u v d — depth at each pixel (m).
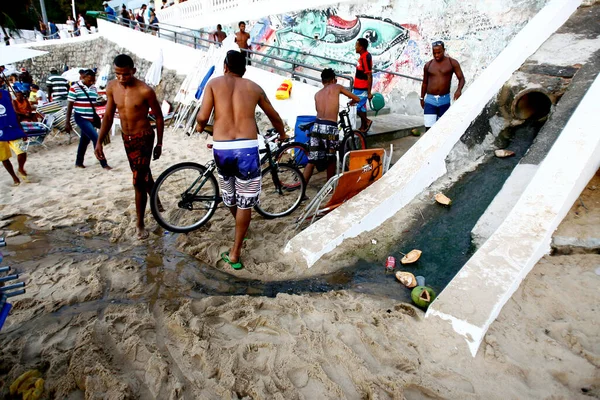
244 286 3.56
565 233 3.38
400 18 8.77
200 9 15.51
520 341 2.62
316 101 5.25
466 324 2.67
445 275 3.54
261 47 12.68
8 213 5.11
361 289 3.46
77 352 2.63
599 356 2.46
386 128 7.29
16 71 20.80
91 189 5.95
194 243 4.25
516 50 5.67
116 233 4.47
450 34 7.99
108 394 2.33
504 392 2.34
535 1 6.76
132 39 15.84
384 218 4.31
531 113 5.31
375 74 9.52
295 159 5.66
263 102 3.68
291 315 3.08
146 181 4.29
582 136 3.87
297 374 2.51
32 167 7.37
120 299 3.33
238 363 2.58
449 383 2.42
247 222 3.72
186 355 2.67
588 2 6.36
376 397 2.29
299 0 10.98
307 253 3.83
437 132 4.98
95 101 6.93
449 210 4.33
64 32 23.75
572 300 2.88
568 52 5.45
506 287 2.89
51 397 2.37
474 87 5.47
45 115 9.83
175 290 3.48
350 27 9.88
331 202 4.56
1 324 2.23
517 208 3.54
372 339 2.73
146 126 4.12
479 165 4.87
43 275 3.67
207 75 9.81
